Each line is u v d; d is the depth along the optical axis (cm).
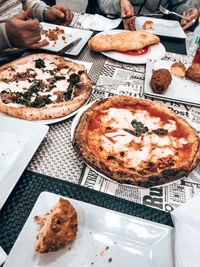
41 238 58
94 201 77
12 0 180
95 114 104
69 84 126
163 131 102
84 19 211
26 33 148
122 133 101
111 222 66
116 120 107
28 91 119
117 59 157
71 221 62
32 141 87
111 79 141
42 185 79
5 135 88
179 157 92
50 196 69
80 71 132
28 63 141
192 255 56
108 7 235
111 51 166
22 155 82
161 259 60
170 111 109
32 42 153
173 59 169
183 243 59
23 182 80
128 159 90
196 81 139
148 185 79
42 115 101
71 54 153
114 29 206
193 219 64
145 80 134
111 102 111
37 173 83
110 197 79
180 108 124
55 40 169
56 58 145
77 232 64
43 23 188
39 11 200
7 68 134
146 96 130
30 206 73
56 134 100
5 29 145
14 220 69
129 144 96
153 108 112
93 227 66
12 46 156
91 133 98
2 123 92
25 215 71
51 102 114
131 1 254
